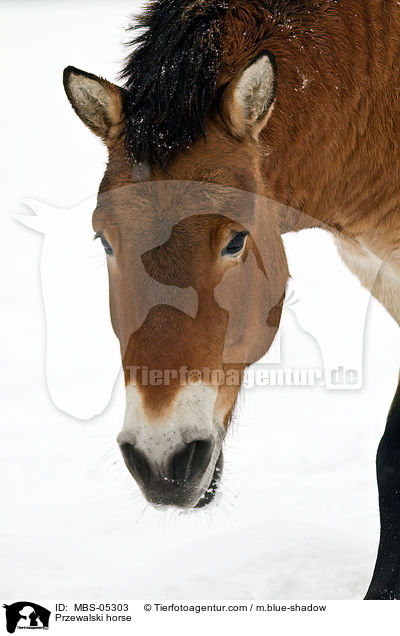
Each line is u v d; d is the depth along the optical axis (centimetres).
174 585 419
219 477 323
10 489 603
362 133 390
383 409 755
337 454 647
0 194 1798
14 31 4303
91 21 4491
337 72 380
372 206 404
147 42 355
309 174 382
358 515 526
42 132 2634
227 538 479
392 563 371
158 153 314
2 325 1153
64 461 659
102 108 338
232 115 328
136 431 289
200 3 357
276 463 628
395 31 394
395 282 443
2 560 478
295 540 468
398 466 381
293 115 369
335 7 386
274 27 373
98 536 519
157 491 290
